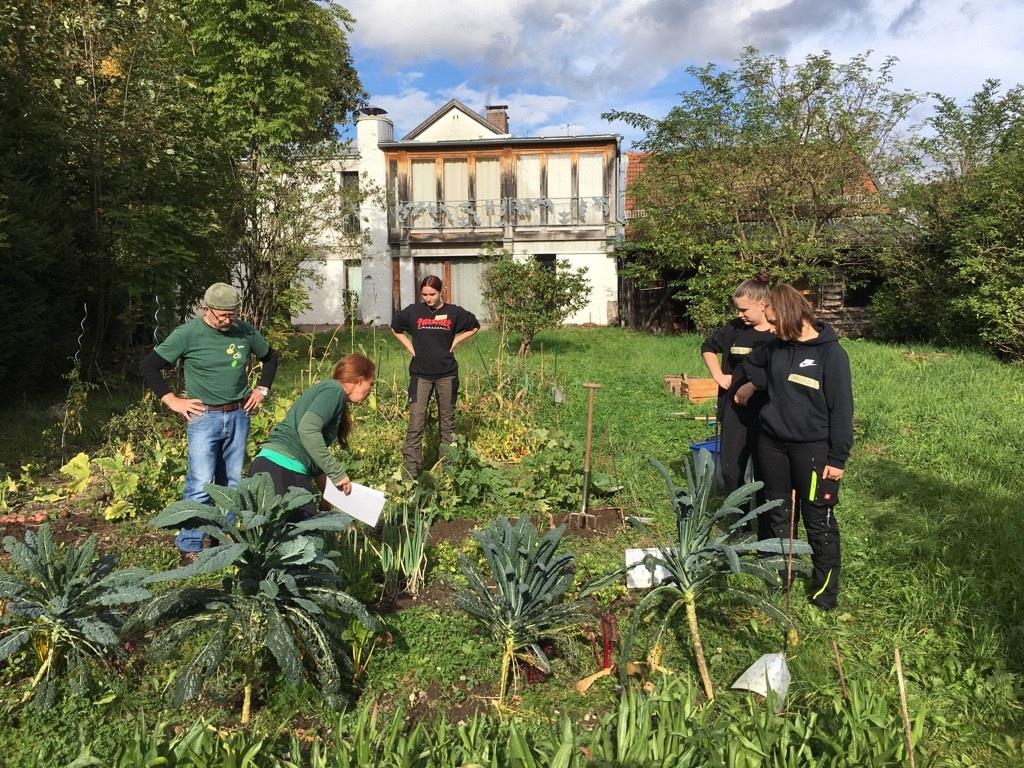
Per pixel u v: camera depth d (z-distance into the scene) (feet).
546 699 10.67
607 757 8.23
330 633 10.21
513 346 55.21
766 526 14.99
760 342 15.70
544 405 31.48
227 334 15.69
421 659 11.60
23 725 9.93
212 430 15.55
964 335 51.75
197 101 40.75
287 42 49.57
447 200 83.15
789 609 12.61
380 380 30.17
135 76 35.96
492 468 20.36
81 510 19.12
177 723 10.08
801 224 59.16
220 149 42.52
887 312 58.34
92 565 10.89
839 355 13.05
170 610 9.75
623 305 81.71
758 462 14.34
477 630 12.21
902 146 57.21
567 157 81.66
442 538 17.21
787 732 8.49
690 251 58.85
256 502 9.71
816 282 58.54
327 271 85.81
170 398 15.26
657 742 8.36
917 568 14.96
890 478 21.21
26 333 32.89
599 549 16.53
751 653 11.67
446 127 86.02
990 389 34.63
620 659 10.96
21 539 16.56
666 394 35.70
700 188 58.54
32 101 31.76
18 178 32.24
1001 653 11.61
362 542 15.75
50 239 32.04
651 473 22.22
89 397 34.17
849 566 15.34
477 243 82.94
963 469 21.95
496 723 10.04
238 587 9.87
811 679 10.93
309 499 9.78
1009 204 46.62
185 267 38.22
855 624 12.99
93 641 10.55
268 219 51.16
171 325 39.06
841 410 13.00
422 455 22.31
